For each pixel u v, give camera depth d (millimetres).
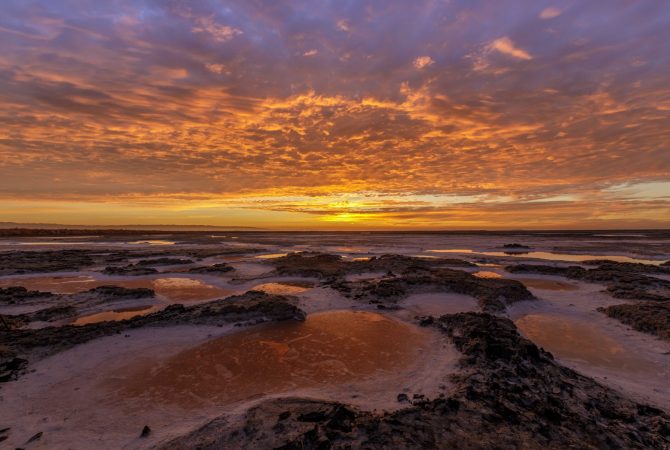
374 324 15016
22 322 15031
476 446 6340
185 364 10961
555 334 14125
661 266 30750
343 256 41938
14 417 7992
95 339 12719
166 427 7574
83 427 7609
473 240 73625
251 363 11039
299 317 15570
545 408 7590
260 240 77812
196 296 20797
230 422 7215
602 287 22328
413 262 31328
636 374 10539
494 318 13812
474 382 9008
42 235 99188
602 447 6375
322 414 7434
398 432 6742
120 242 69250
